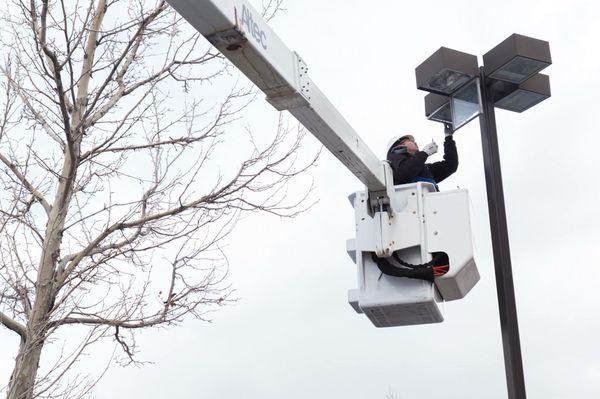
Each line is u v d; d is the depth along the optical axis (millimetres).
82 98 7715
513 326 7070
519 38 7562
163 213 7602
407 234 5504
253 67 3859
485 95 7828
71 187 7414
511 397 6879
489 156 7668
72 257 7430
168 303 7496
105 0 7754
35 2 7352
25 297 7109
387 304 5445
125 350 7430
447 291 5621
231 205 7895
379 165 5320
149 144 7988
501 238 7395
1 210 7219
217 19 3443
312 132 4539
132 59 8055
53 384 6602
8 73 7633
